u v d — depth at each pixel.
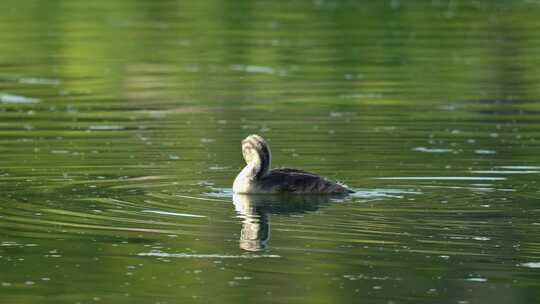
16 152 20.81
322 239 15.14
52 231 15.50
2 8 43.47
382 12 42.50
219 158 20.30
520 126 23.12
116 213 16.47
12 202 17.06
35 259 14.33
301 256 14.45
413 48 34.62
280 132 22.70
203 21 40.38
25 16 41.56
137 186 18.12
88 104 26.42
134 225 15.81
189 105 26.09
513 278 13.55
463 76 29.91
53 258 14.35
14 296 13.02
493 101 26.28
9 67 31.92
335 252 14.56
